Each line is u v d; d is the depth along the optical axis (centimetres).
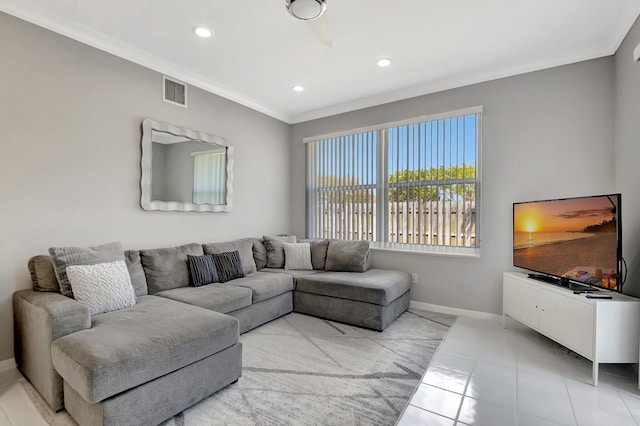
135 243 301
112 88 283
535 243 288
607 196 224
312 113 468
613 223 219
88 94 267
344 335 294
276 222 475
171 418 173
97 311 211
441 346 271
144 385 158
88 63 267
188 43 282
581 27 253
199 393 184
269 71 337
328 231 460
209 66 327
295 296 360
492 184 335
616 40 264
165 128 321
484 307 341
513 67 320
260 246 413
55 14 239
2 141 223
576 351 228
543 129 310
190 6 230
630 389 205
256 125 438
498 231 332
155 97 316
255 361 241
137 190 302
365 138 424
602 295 226
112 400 147
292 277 361
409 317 346
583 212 243
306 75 347
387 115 406
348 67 327
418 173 381
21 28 231
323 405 186
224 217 394
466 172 349
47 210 245
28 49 234
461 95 354
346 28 257
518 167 322
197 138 355
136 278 270
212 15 241
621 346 210
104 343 161
